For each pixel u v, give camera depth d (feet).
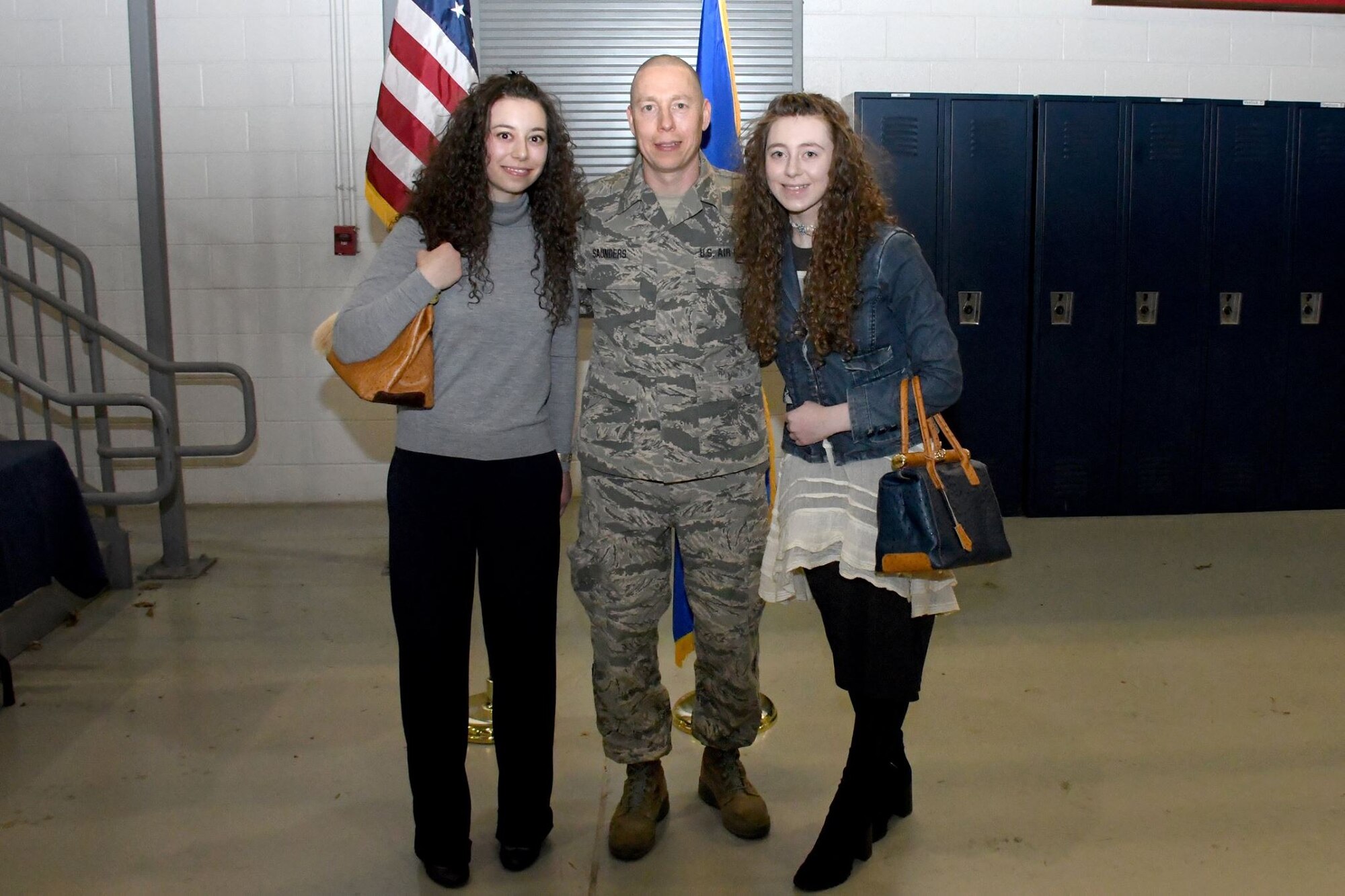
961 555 5.86
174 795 7.99
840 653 6.48
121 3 16.29
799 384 6.48
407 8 11.53
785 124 5.96
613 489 6.68
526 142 6.08
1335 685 9.85
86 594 11.10
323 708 9.59
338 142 16.65
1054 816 7.57
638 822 7.10
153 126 13.28
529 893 6.72
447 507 6.33
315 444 17.42
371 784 8.19
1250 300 16.19
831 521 6.32
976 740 8.78
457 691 6.59
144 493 12.97
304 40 16.49
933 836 7.33
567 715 9.40
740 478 6.73
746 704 7.18
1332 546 14.69
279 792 8.04
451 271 6.01
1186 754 8.50
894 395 6.17
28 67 16.38
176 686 10.08
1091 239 15.84
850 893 6.66
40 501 10.24
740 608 6.87
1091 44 16.93
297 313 17.06
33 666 10.60
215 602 12.65
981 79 16.93
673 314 6.49
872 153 6.80
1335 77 17.31
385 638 11.43
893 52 16.81
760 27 16.66
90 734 9.04
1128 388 16.20
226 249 16.90
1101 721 9.14
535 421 6.54
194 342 17.11
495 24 16.44
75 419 13.00
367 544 15.20
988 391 16.14
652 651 7.08
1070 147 15.64
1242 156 15.87
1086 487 16.35
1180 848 7.14
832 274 5.99
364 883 6.85
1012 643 11.00
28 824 7.55
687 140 6.25
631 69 16.52
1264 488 16.65
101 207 16.66
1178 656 10.61
